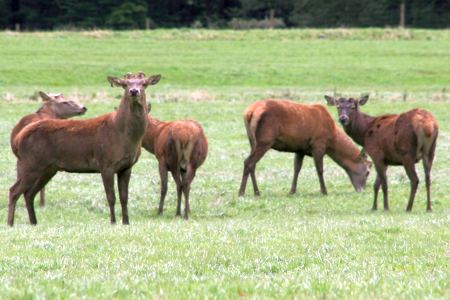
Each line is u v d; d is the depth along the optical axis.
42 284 25.67
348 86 136.75
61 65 146.12
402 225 38.97
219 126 91.81
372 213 48.53
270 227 39.25
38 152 42.50
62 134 42.34
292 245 33.44
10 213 43.16
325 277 26.83
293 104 57.03
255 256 31.28
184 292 24.28
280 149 56.94
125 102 41.09
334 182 62.06
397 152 48.94
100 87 132.00
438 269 28.53
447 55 166.75
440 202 52.94
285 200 54.12
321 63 156.25
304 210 50.59
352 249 32.59
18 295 23.61
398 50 172.12
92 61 153.38
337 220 42.97
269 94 120.81
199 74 144.38
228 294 23.97
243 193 55.81
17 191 43.16
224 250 32.34
